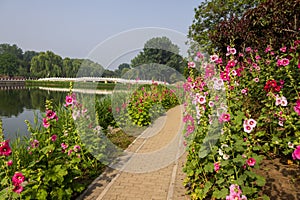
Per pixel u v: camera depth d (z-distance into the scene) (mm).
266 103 4211
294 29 5270
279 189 2891
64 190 3197
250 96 4875
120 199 3406
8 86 45188
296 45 4637
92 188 3766
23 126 8164
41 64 54031
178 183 3799
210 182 3006
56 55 56094
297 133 3180
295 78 4137
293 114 3398
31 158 3957
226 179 2682
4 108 12812
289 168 3273
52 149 3129
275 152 3688
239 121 2945
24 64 72375
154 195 3494
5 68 65188
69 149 3992
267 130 4145
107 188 3725
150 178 4066
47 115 3488
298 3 5156
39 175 3025
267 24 5992
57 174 3055
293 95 3936
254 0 14203
